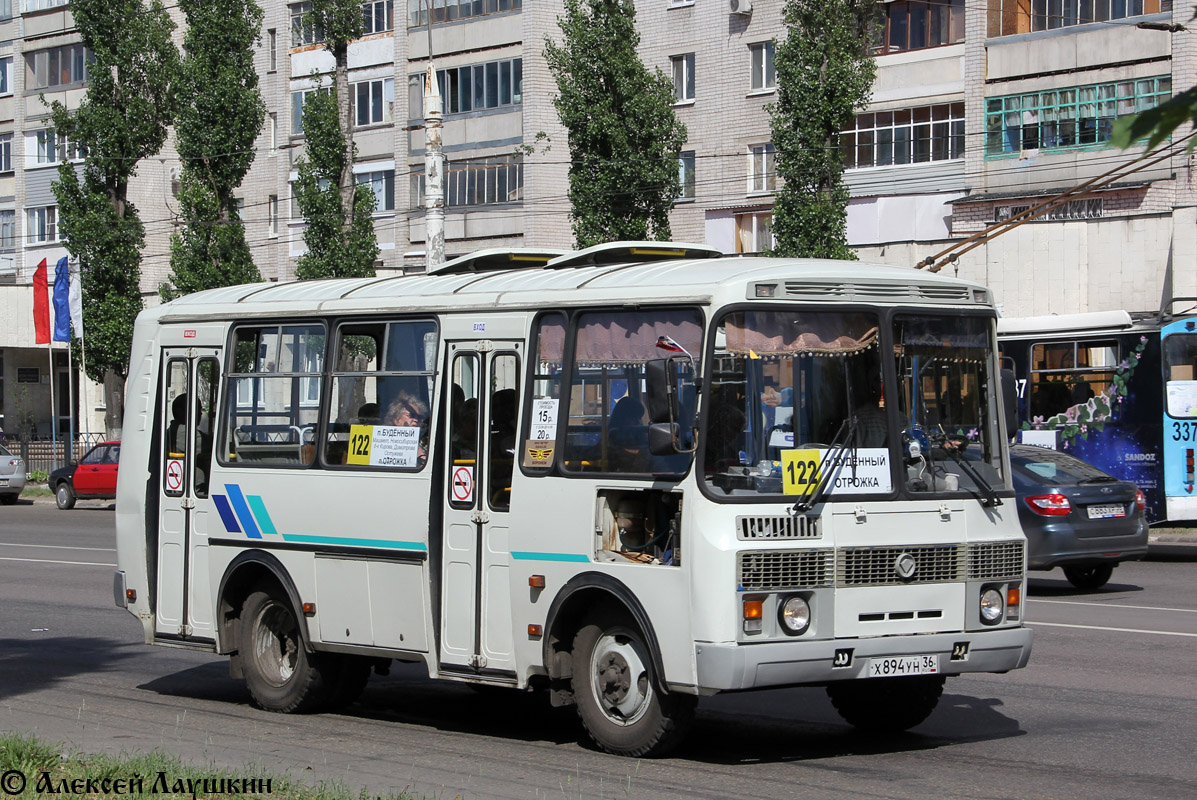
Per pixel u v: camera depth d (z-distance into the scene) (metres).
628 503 8.02
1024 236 33.53
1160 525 21.84
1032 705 9.73
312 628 9.71
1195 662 11.29
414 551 9.02
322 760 8.24
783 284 7.88
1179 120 3.46
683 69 42.19
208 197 39.41
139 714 10.02
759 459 7.68
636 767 7.91
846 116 31.42
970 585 8.12
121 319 41.97
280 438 10.03
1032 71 34.62
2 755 7.65
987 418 8.47
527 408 8.56
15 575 19.48
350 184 37.66
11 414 54.31
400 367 9.34
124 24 42.09
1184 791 7.31
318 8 37.03
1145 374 21.03
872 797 7.18
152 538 10.88
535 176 43.06
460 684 11.34
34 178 56.72
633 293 8.11
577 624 8.35
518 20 43.38
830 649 7.60
